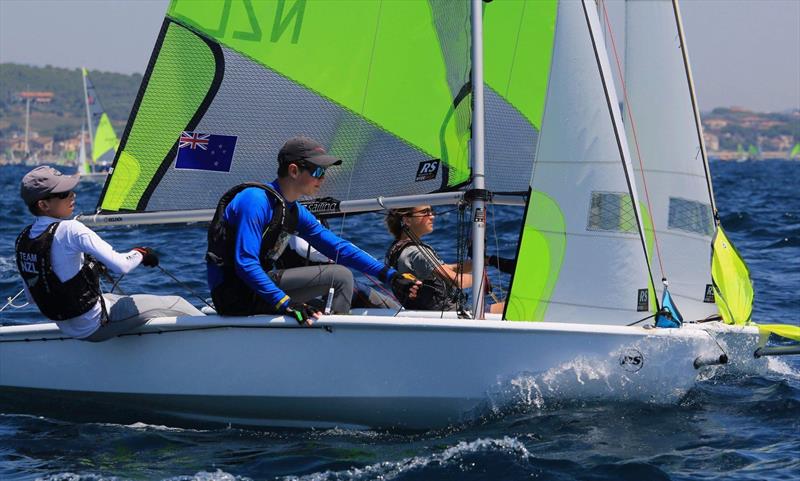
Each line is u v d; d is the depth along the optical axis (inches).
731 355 736.3
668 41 726.5
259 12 714.8
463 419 617.0
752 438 598.9
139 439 619.2
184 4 713.6
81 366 656.4
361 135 714.2
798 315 1009.5
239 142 725.3
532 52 757.9
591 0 624.4
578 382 616.4
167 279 1173.1
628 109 735.7
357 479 537.6
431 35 693.9
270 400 625.0
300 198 713.0
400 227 739.4
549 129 629.6
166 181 725.3
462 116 692.7
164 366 639.8
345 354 611.8
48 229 616.7
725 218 2052.2
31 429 639.8
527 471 543.8
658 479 532.4
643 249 622.5
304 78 716.7
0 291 1097.4
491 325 600.7
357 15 704.4
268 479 538.6
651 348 614.5
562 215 626.5
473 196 648.4
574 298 627.2
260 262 621.0
